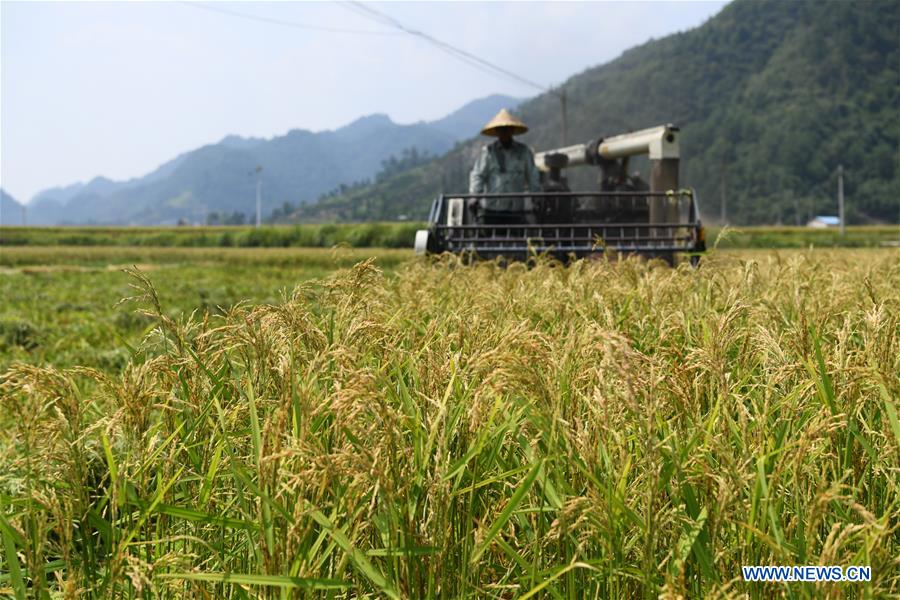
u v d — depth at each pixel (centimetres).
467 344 351
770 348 342
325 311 387
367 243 6919
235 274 3772
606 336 242
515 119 1357
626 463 251
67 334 1264
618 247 1127
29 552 250
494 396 279
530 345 266
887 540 263
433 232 1145
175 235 10344
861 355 320
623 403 270
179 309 1546
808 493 272
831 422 281
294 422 255
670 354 345
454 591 265
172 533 297
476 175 1371
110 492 275
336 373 295
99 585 267
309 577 232
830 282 669
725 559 249
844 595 246
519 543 296
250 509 287
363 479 237
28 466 258
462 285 603
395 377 346
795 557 246
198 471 309
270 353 306
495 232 1265
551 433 249
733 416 325
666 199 1334
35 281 3055
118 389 287
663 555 276
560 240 1139
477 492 290
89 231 14575
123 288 2506
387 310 461
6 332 1201
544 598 279
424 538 245
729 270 654
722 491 239
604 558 254
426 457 251
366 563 229
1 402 260
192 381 317
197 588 262
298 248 7625
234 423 311
